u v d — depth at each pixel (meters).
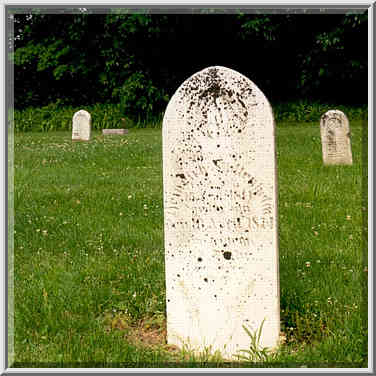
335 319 3.66
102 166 11.00
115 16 24.81
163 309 4.04
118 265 4.90
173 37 25.73
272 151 3.22
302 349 3.38
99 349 3.42
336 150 10.15
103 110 25.73
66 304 4.08
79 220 6.57
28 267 4.95
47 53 27.36
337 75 24.66
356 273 4.45
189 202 3.42
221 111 3.30
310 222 6.13
